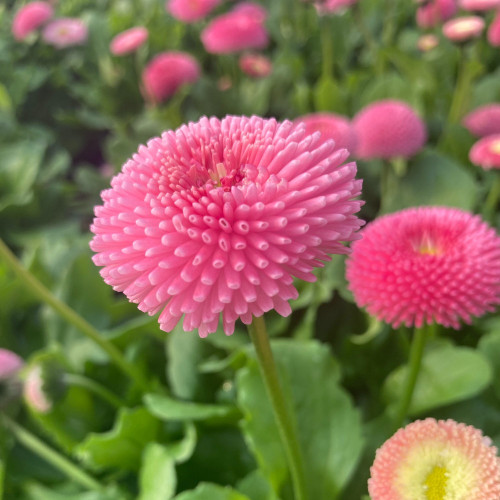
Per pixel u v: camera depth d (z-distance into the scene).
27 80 0.55
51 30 0.54
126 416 0.22
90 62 0.56
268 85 0.41
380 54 0.40
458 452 0.12
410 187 0.29
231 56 0.45
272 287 0.11
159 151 0.12
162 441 0.24
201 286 0.11
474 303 0.15
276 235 0.11
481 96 0.38
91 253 0.29
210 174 0.12
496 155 0.26
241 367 0.23
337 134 0.26
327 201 0.11
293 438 0.15
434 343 0.22
